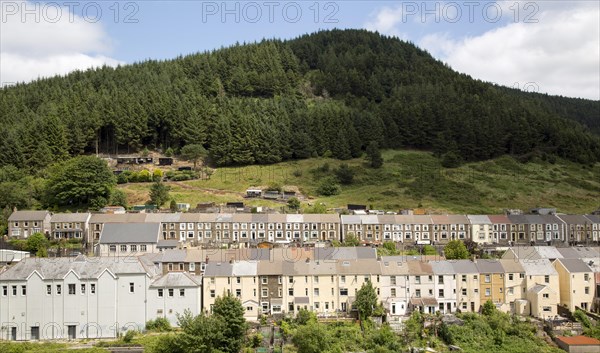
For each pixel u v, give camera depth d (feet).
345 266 392.27
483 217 568.41
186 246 495.82
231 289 378.12
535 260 405.59
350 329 341.21
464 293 388.98
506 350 328.29
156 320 352.90
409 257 414.82
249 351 315.37
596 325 362.53
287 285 381.81
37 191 636.48
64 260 365.81
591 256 428.15
